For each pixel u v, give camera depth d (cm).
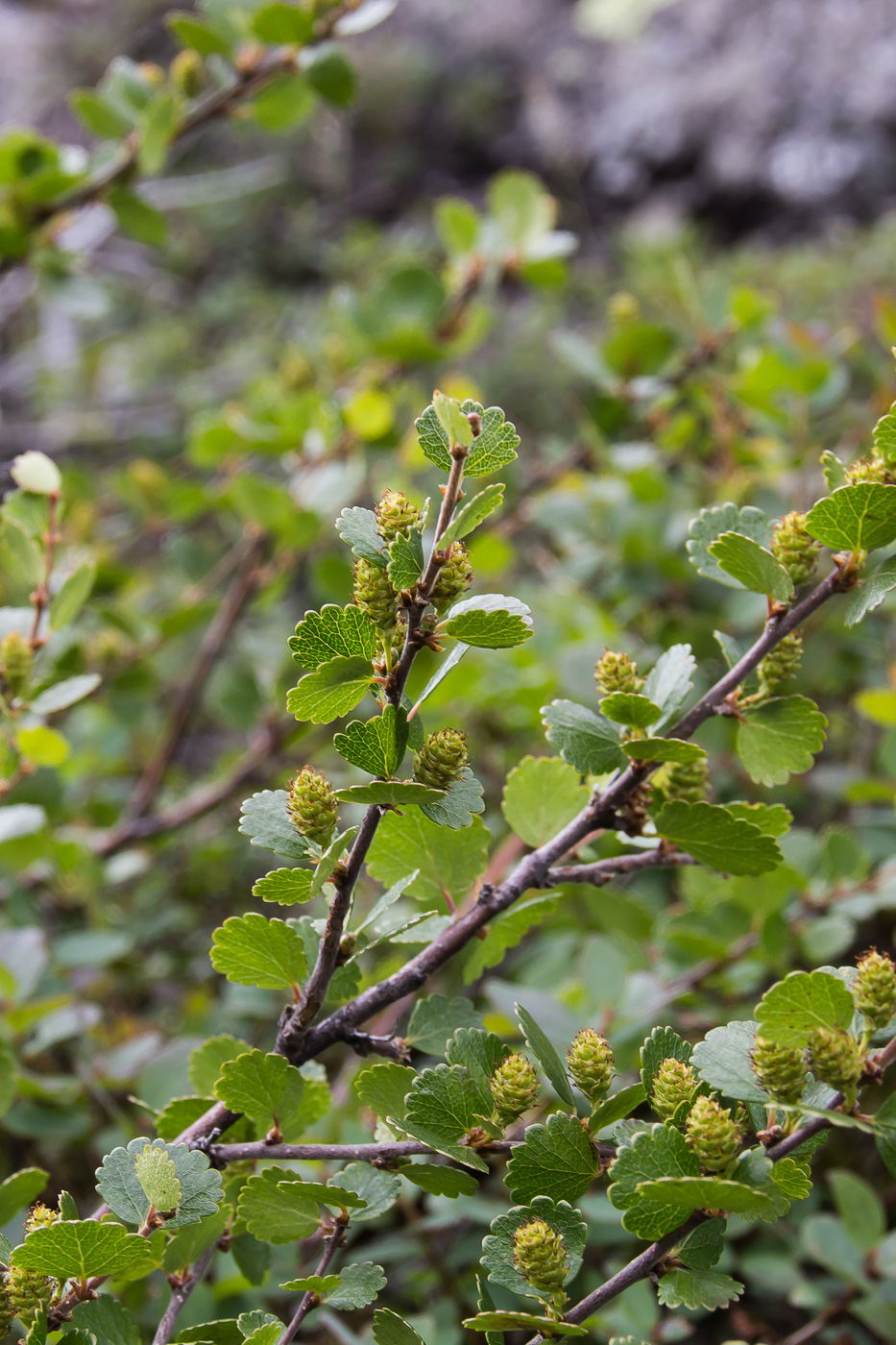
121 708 104
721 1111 56
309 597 148
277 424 99
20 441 198
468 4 366
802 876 72
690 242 232
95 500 138
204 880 111
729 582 60
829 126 300
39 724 69
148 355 236
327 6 84
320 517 93
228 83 90
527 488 109
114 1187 57
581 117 336
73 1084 72
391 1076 58
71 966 83
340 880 56
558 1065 57
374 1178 59
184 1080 70
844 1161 80
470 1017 60
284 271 302
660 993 73
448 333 105
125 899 111
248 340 239
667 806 58
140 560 161
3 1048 66
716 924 75
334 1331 66
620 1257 71
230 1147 58
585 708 59
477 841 61
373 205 331
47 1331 57
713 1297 56
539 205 103
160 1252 58
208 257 302
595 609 102
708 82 317
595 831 60
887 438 57
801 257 195
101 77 331
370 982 64
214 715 141
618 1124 57
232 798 106
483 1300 57
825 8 312
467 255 105
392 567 55
